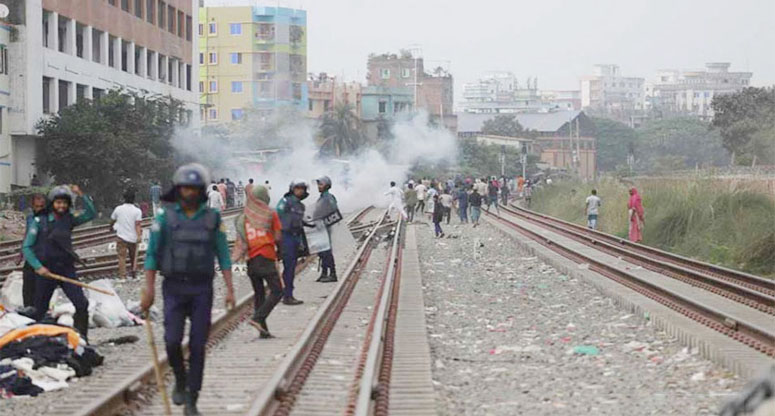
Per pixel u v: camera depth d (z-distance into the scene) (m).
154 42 74.88
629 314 19.03
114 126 57.12
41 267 13.94
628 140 171.38
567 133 171.88
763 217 30.38
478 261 32.59
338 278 25.42
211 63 125.56
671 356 14.52
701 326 15.87
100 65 64.31
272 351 14.48
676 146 160.00
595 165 173.88
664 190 39.06
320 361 13.80
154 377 11.78
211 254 9.91
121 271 24.34
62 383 12.07
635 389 12.21
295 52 126.31
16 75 54.16
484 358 14.62
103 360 13.45
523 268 29.97
